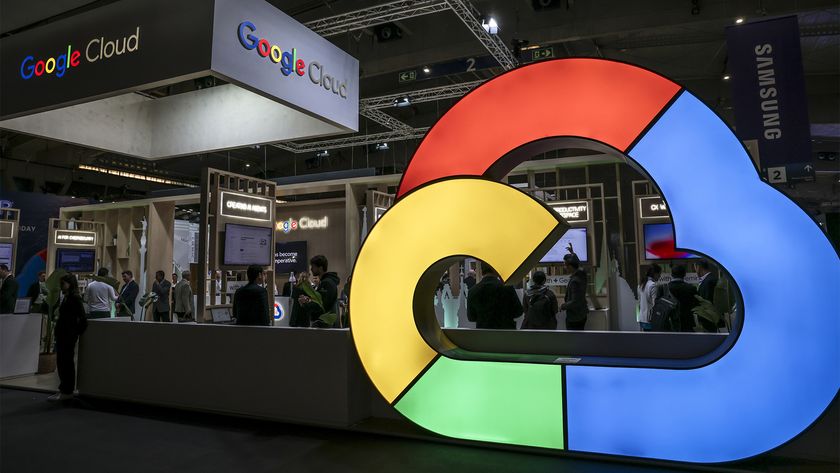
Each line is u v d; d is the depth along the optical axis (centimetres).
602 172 1061
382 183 1026
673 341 347
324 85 494
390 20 1032
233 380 434
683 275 543
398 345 353
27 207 1462
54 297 689
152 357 477
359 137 1786
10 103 483
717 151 293
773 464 298
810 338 274
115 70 427
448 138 348
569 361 334
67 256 1221
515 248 314
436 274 366
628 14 1012
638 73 309
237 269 695
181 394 457
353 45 1265
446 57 1206
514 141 331
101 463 333
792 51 568
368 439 370
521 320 795
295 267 1375
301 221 1398
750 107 576
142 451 355
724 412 289
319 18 1073
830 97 1395
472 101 344
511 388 337
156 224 1185
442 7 985
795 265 278
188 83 1363
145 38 414
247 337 432
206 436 387
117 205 1277
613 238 1040
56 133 543
